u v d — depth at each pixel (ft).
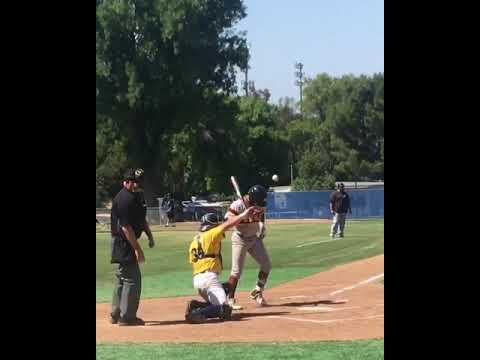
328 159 304.50
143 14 184.03
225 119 205.36
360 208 161.38
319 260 61.21
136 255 30.45
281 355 23.67
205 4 189.16
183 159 228.84
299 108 390.42
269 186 259.80
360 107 315.37
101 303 39.22
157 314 34.58
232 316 32.73
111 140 207.72
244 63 198.59
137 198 30.53
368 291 40.88
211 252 32.04
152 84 187.93
